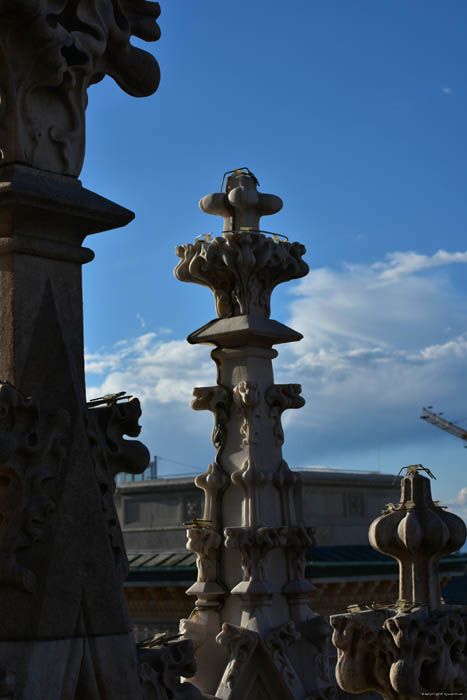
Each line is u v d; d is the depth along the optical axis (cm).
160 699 452
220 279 895
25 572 411
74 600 422
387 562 2508
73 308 462
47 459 424
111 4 502
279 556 854
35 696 405
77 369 454
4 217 448
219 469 867
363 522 3066
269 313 899
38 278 455
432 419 9362
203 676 819
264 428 868
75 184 472
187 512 2858
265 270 890
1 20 453
